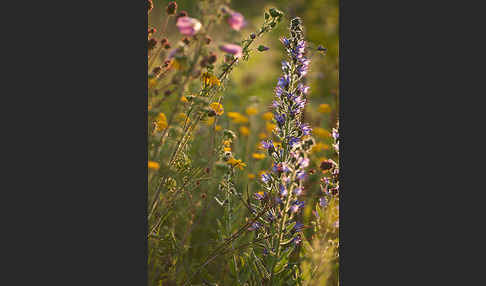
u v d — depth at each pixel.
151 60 2.54
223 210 3.12
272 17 2.61
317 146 3.46
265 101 5.18
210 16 2.40
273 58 5.53
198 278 2.77
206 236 3.08
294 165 2.57
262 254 2.75
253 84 5.44
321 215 2.86
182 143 2.68
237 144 3.78
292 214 2.60
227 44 2.43
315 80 4.51
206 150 3.10
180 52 2.35
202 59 2.38
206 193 3.00
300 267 2.78
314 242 2.81
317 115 3.89
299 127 2.61
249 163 3.70
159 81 2.56
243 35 2.65
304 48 2.62
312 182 3.27
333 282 2.78
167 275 2.57
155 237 2.56
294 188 2.61
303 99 2.62
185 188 2.77
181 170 2.72
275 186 2.60
